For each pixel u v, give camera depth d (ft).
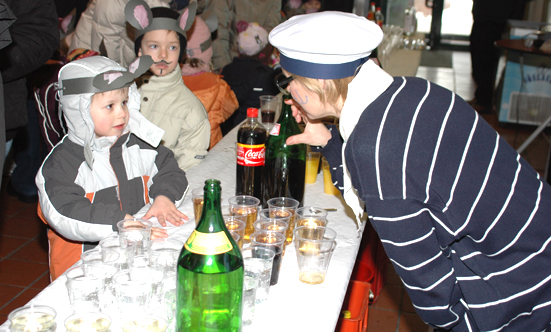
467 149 3.10
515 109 17.03
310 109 3.58
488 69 18.80
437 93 3.23
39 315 2.66
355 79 3.30
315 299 3.36
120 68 4.88
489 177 3.14
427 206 3.10
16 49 6.29
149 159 5.33
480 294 3.41
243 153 4.46
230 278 2.66
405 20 24.72
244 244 4.05
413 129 3.01
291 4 16.74
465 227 3.17
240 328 2.74
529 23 16.46
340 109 3.51
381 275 8.05
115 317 3.02
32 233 9.70
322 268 3.54
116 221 4.25
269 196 4.67
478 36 18.42
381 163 3.00
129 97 5.12
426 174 2.99
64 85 4.55
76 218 4.27
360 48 3.16
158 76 6.73
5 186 11.58
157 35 6.62
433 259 3.18
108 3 9.27
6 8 4.78
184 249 2.69
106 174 4.96
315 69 3.23
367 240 6.95
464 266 3.48
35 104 9.67
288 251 4.01
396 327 7.43
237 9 13.39
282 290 3.45
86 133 4.66
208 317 2.70
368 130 3.06
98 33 9.60
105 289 3.11
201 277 2.64
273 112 7.11
